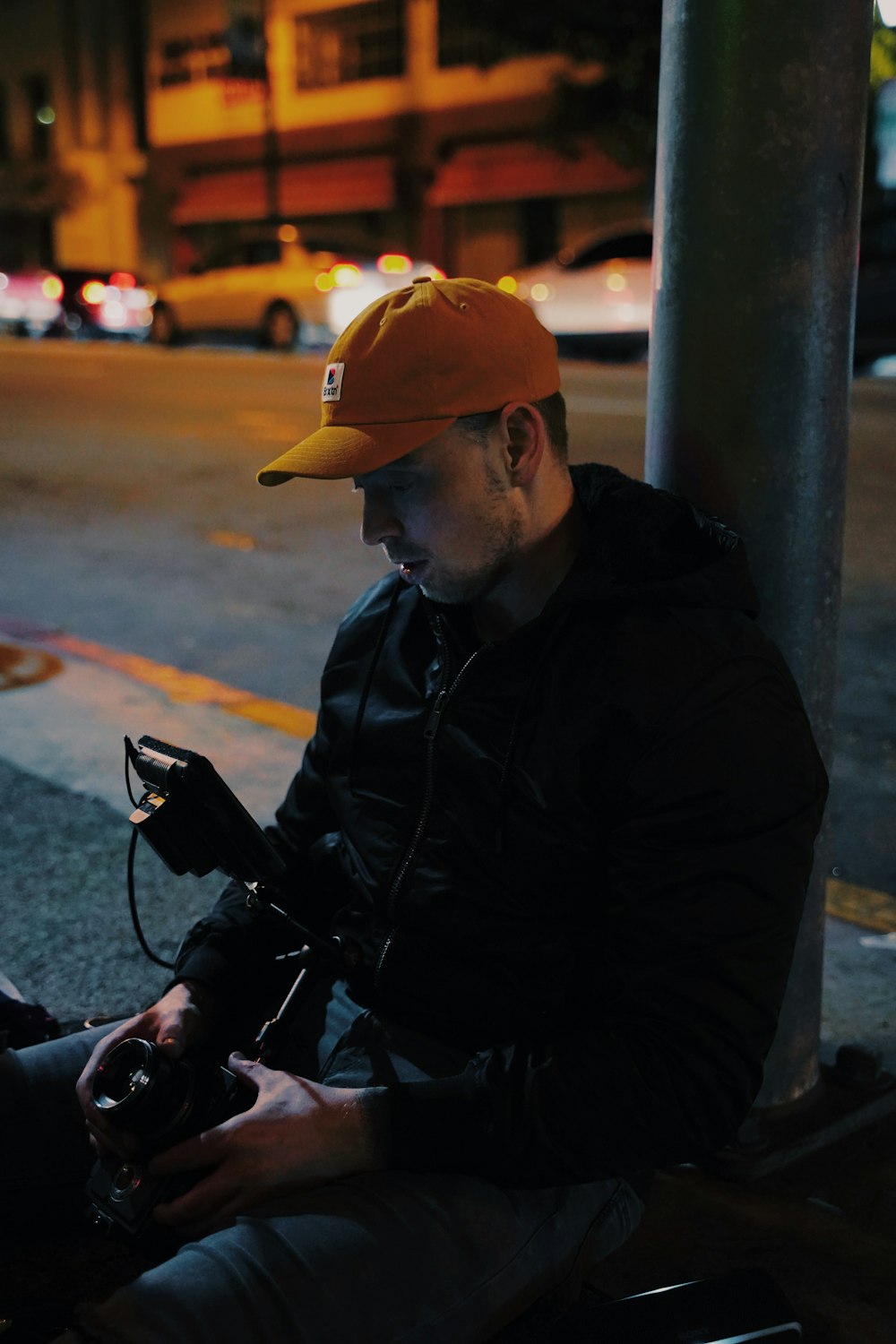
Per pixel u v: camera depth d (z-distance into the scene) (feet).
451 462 5.01
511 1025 5.34
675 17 6.33
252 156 94.48
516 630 5.26
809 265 6.35
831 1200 6.88
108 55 102.58
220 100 95.96
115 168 105.40
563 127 61.11
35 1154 5.75
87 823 11.35
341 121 87.76
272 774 12.48
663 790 4.89
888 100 53.31
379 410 4.95
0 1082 5.73
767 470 6.53
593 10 54.54
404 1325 4.60
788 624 6.73
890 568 21.62
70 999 8.69
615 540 5.18
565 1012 5.30
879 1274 6.37
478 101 79.00
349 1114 4.85
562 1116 4.72
